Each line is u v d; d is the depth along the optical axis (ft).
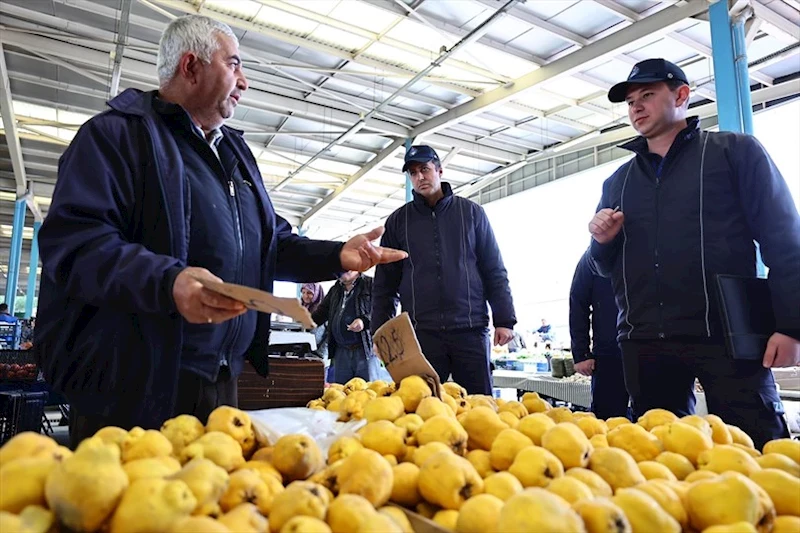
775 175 6.06
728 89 17.28
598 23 22.11
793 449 3.67
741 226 6.31
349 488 2.85
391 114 31.89
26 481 2.29
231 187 5.39
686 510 2.83
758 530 2.71
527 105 30.09
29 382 15.46
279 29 23.49
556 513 2.31
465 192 43.55
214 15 22.21
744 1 17.19
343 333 13.69
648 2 20.53
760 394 5.95
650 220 6.74
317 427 4.06
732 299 5.75
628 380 6.93
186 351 4.72
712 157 6.44
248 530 2.32
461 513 2.74
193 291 3.46
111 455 2.34
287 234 6.42
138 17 22.70
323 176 42.55
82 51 25.07
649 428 4.29
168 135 4.86
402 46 24.29
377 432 3.58
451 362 9.62
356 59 25.25
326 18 22.43
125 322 4.35
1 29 23.48
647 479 3.34
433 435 3.57
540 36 23.24
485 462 3.55
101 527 2.19
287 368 7.02
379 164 36.45
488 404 4.92
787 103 24.25
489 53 24.52
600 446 3.81
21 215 39.96
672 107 6.74
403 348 4.76
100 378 4.31
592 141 32.89
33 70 27.89
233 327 5.16
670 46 23.02
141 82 28.78
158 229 4.57
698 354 6.29
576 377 15.28
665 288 6.52
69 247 3.96
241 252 5.30
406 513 2.83
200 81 5.20
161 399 4.37
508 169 38.17
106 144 4.47
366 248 5.70
